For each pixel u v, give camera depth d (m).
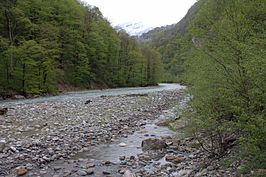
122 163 7.17
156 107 20.36
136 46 75.50
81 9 55.31
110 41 60.22
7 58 32.09
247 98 4.72
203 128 6.04
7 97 28.66
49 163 7.26
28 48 32.66
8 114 14.91
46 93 35.69
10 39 34.88
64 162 7.36
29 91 32.03
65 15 48.00
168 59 138.50
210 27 5.77
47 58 35.78
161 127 12.76
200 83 6.23
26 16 39.81
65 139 10.02
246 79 4.57
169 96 29.92
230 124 4.84
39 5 42.44
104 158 7.77
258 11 4.92
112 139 10.24
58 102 22.61
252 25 5.05
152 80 78.81
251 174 4.43
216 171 5.29
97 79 56.53
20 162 7.20
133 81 67.75
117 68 63.38
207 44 5.86
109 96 30.48
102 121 14.06
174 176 5.80
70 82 46.62
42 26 38.78
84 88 48.75
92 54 53.12
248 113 4.52
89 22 56.16
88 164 7.06
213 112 5.52
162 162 7.08
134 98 27.23
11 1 37.06
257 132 4.21
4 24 36.31
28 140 9.55
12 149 8.14
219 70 5.29
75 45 48.06
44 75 36.38
